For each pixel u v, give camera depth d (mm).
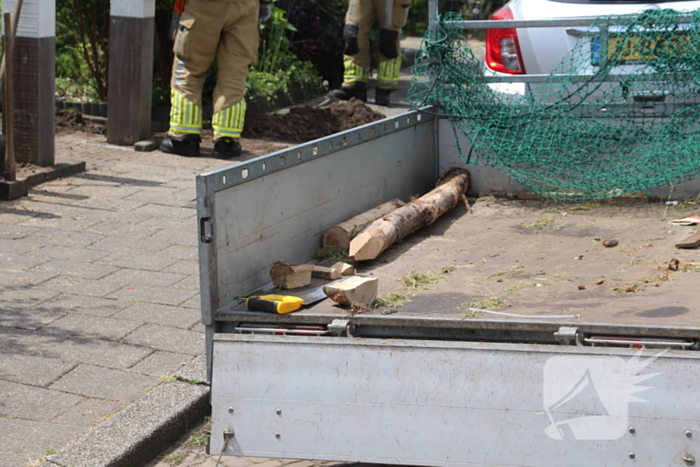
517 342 2850
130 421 3531
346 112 10766
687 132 4625
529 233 4262
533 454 2648
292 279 3371
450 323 2869
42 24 7336
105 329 4508
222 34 8672
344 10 15000
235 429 2850
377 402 2760
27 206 6750
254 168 3285
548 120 4734
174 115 8820
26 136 7547
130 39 8945
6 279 5168
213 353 2871
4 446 3312
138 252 5785
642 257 3730
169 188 7508
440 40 4891
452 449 2709
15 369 3998
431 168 5133
